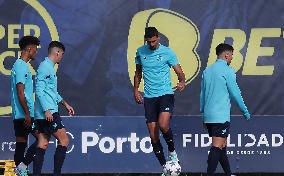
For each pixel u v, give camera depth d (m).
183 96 33.78
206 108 29.22
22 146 30.25
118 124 33.84
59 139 28.55
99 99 33.84
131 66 33.84
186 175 34.66
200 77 33.75
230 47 29.50
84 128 33.84
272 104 33.78
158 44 29.81
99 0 33.78
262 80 33.78
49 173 33.62
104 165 33.88
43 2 33.75
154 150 30.44
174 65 29.75
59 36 33.78
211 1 33.72
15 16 33.66
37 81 27.91
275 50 33.72
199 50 33.72
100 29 33.81
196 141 33.84
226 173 30.05
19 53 33.66
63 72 33.75
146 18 33.78
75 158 33.78
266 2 33.69
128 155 33.91
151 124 29.97
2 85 33.59
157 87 29.70
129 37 33.81
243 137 33.78
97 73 33.84
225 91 28.94
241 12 33.72
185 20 33.72
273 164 33.84
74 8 33.78
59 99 29.09
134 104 33.84
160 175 34.97
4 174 30.38
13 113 30.03
